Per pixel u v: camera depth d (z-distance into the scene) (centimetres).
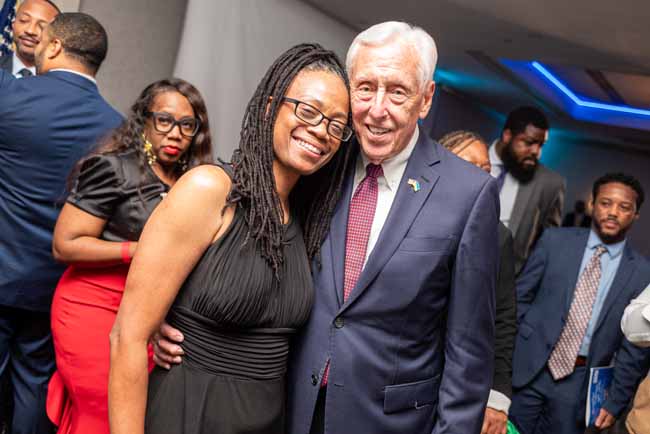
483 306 147
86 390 190
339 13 498
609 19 400
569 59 541
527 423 278
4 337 223
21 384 229
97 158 191
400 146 146
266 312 130
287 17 450
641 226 1055
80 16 227
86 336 190
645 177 1055
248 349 130
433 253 143
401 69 137
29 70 292
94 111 225
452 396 147
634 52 465
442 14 475
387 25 141
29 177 214
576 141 1098
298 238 143
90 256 187
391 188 150
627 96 777
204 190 122
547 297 278
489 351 151
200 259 126
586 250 279
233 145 411
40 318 227
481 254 145
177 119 206
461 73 749
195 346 127
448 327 149
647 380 212
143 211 193
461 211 145
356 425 144
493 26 484
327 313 145
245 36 407
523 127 340
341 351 143
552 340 271
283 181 136
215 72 386
